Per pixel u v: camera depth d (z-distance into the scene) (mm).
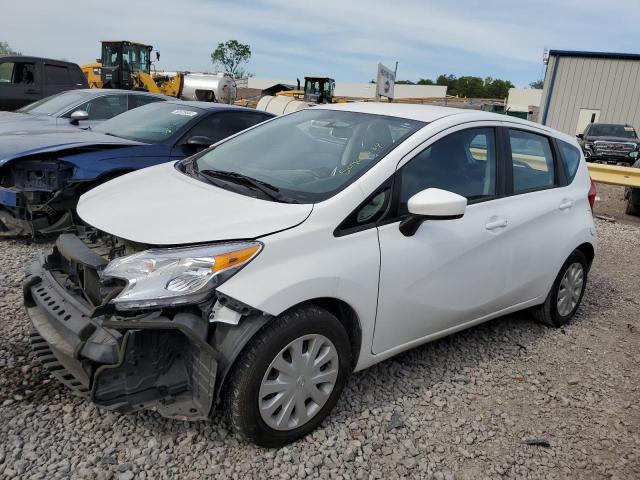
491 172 3713
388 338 3133
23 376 3143
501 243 3648
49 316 2756
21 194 5125
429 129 3348
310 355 2732
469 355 3941
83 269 2836
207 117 6566
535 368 3857
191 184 3189
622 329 4711
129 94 8789
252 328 2490
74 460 2543
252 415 2578
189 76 25047
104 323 2391
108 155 5535
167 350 2553
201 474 2539
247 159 3555
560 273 4375
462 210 2906
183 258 2479
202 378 2508
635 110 25641
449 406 3277
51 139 5648
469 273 3455
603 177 10438
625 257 7242
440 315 3377
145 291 2418
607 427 3227
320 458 2711
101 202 3131
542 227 4008
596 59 25750
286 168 3303
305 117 3943
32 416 2809
